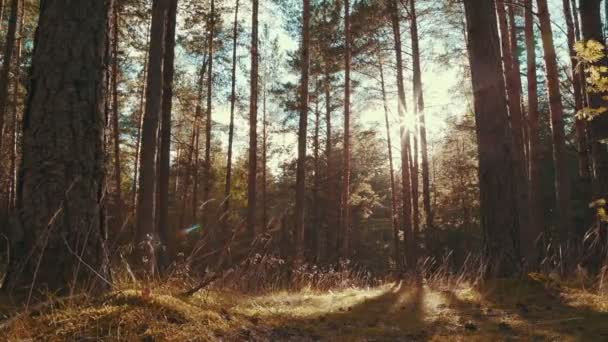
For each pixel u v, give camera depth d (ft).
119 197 48.62
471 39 20.71
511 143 19.93
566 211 34.88
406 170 59.93
